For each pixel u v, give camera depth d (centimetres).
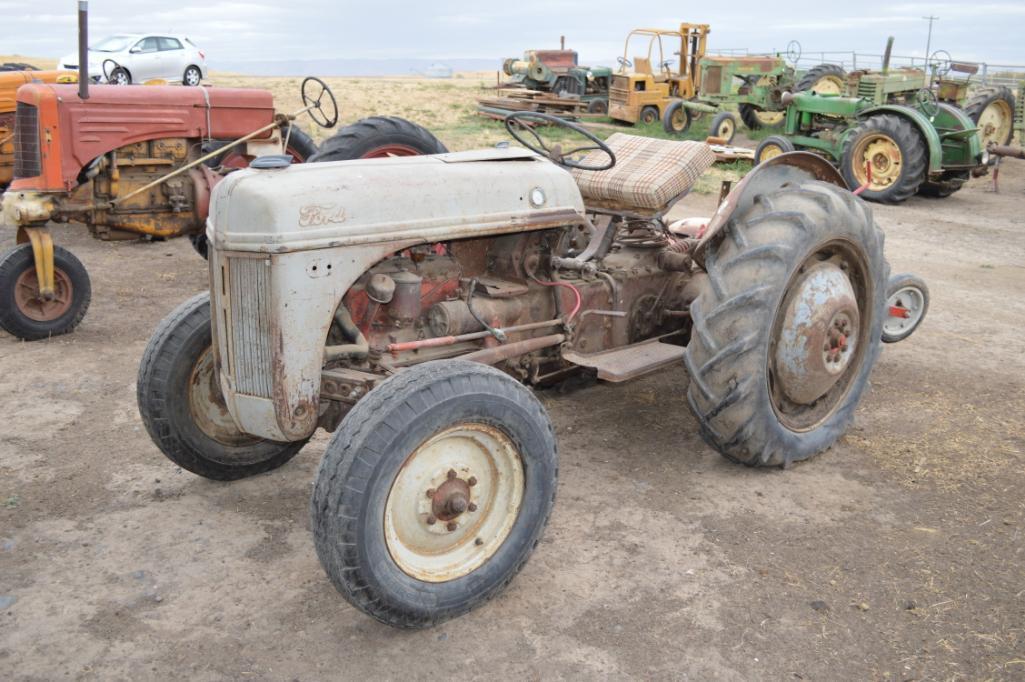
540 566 347
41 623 310
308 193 307
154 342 382
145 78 2220
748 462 418
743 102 1925
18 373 558
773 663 290
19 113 655
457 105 2248
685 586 333
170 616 315
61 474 423
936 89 1590
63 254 623
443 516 307
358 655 295
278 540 366
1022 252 963
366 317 344
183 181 718
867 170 1253
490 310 378
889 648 297
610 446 458
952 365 584
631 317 471
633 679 283
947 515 385
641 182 449
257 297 308
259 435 332
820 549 358
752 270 394
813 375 421
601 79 2294
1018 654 294
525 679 283
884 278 461
